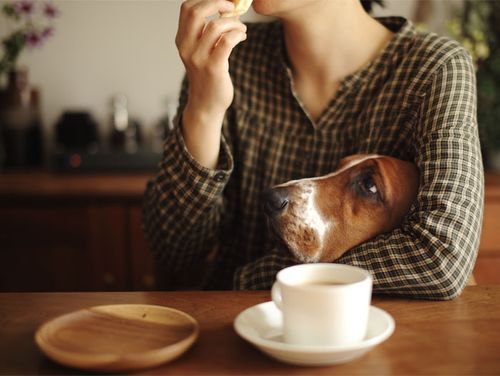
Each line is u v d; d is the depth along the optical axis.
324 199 0.95
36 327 0.75
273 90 1.23
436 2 2.46
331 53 1.15
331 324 0.62
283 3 1.04
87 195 2.02
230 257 1.30
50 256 2.07
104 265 2.07
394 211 0.95
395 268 0.86
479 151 1.00
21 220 2.04
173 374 0.61
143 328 0.68
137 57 2.52
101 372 0.61
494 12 2.35
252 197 1.25
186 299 0.85
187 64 1.00
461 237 0.87
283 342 0.67
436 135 0.99
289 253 0.96
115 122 2.41
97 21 2.50
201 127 1.04
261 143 1.24
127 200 2.04
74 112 2.38
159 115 2.55
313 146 1.19
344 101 1.16
